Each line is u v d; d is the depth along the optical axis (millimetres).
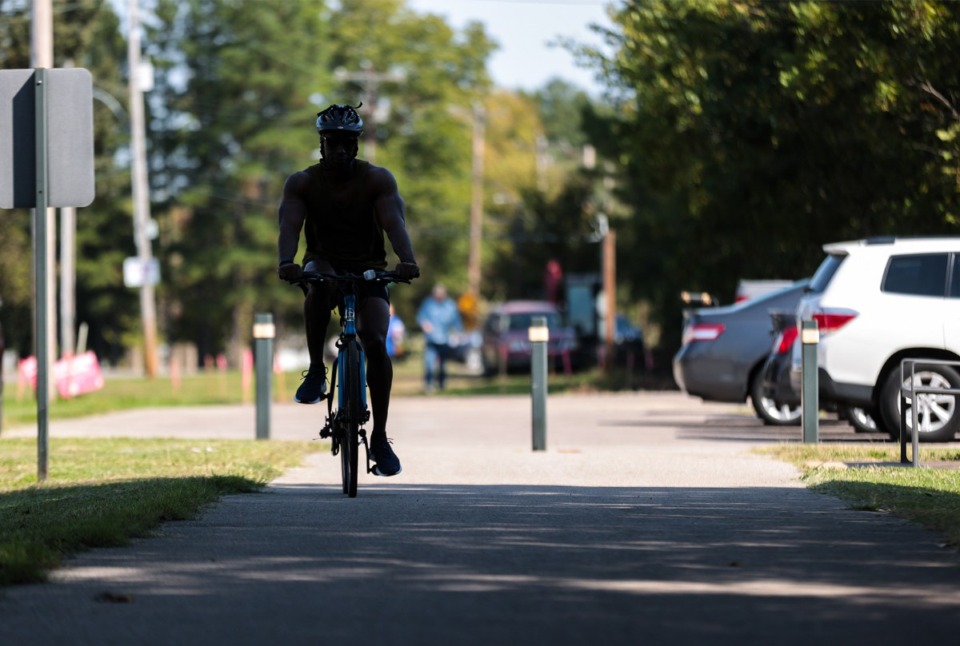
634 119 77625
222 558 21719
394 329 100438
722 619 17094
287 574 20297
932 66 58750
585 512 27500
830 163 69438
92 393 102000
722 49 68000
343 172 28359
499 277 197750
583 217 172000
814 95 61938
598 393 96688
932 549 22375
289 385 120562
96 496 29719
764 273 84312
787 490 32031
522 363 134125
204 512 27453
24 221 174250
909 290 46406
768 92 66688
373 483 34562
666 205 101625
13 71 34219
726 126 71062
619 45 75375
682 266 91812
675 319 119812
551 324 137625
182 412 75812
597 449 45469
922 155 62594
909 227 67250
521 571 20453
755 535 24031
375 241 29359
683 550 22328
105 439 49125
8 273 168750
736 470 37125
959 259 46312
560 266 172375
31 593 19016
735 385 57031
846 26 59688
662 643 15883
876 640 15984
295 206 28453
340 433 30547
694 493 31422
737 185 73312
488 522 25859
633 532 24469
